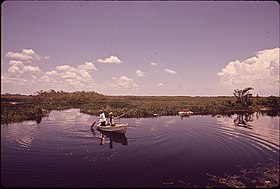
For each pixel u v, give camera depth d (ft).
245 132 58.08
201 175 30.68
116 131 55.26
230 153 40.29
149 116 90.99
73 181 28.71
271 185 27.61
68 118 84.17
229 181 28.78
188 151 41.50
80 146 44.52
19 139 48.91
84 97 178.70
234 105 116.06
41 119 80.33
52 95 164.45
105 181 28.76
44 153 39.83
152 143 47.06
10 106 90.38
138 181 28.81
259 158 37.55
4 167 33.22
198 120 79.41
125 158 37.60
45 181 28.71
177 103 140.87
